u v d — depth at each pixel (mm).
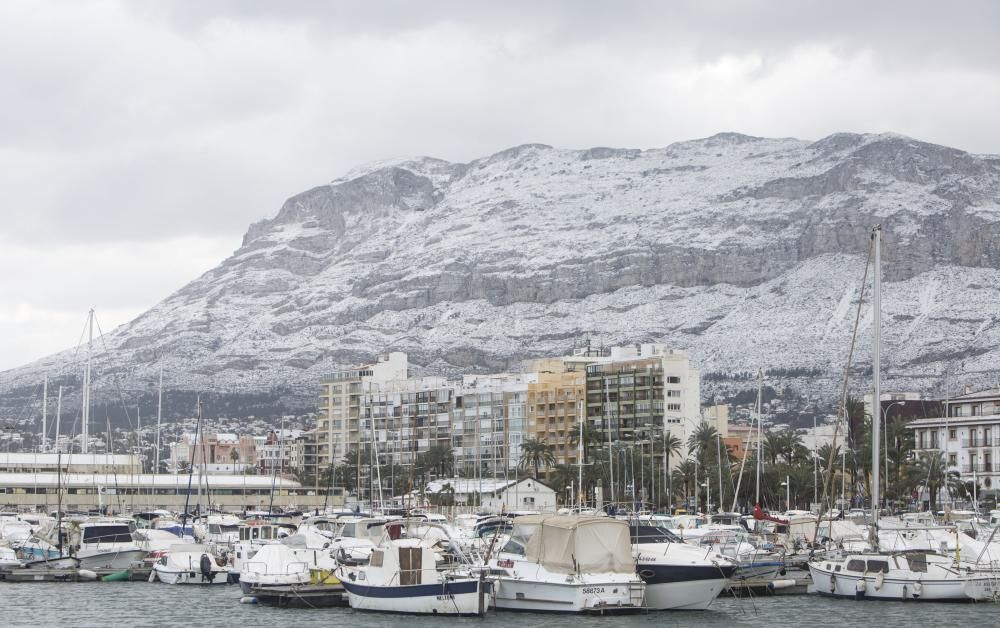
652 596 110625
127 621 114688
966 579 120688
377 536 136000
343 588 122188
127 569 149625
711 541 141875
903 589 121438
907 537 133125
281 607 122312
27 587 141875
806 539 157875
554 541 108312
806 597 126500
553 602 107250
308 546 134000
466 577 109625
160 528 185500
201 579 143250
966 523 161125
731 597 126688
